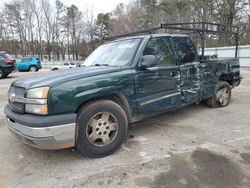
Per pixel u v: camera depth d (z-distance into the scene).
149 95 3.92
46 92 2.92
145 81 3.83
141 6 38.94
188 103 4.73
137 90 3.74
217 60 5.56
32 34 56.50
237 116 5.26
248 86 9.84
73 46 58.28
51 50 58.19
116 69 3.56
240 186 2.67
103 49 4.58
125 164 3.20
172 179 2.83
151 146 3.74
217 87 5.69
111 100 3.58
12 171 3.12
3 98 8.21
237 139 3.95
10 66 15.00
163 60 4.19
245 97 7.41
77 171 3.07
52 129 2.90
